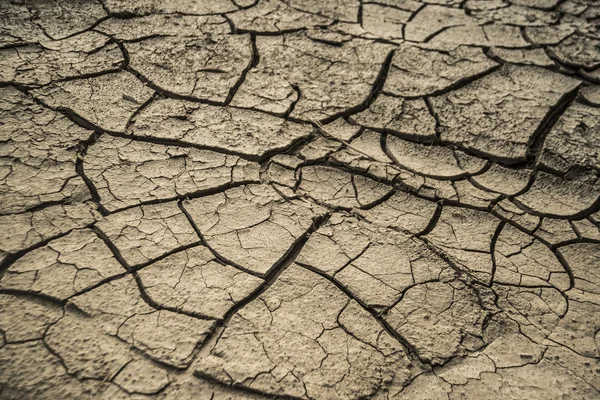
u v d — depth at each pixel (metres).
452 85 2.95
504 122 2.78
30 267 1.91
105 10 3.10
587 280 2.16
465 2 3.57
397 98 2.86
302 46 3.09
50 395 1.59
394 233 2.26
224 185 2.35
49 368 1.65
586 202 2.47
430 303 2.00
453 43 3.20
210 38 3.04
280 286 2.00
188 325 1.83
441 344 1.88
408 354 1.84
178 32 3.05
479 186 2.51
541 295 2.08
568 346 1.91
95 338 1.74
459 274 2.12
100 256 1.99
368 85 2.91
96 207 2.17
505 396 1.75
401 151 2.63
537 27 3.36
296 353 1.80
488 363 1.84
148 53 2.90
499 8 3.53
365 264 2.12
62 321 1.77
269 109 2.72
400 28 3.30
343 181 2.46
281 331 1.86
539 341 1.92
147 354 1.73
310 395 1.70
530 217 2.39
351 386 1.73
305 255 2.13
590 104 2.90
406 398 1.73
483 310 2.00
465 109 2.84
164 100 2.69
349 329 1.89
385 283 2.05
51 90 2.62
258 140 2.56
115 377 1.66
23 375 1.62
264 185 2.38
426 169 2.56
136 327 1.79
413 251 2.19
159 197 2.25
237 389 1.69
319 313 1.93
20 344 1.69
